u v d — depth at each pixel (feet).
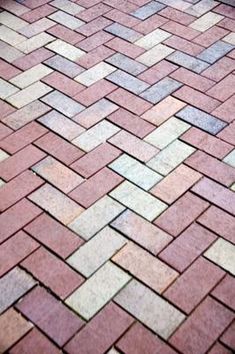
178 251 7.18
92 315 6.52
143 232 7.41
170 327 6.39
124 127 9.00
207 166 8.32
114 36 10.99
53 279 6.89
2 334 6.36
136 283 6.84
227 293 6.72
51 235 7.41
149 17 11.48
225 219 7.56
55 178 8.20
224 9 11.64
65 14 11.64
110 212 7.68
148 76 10.00
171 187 8.02
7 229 7.49
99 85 9.85
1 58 10.52
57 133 8.93
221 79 9.88
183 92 9.64
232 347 6.21
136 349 6.21
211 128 8.93
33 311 6.57
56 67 10.27
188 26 11.19
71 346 6.25
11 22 11.45
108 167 8.34
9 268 7.02
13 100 9.59
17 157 8.54
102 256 7.14
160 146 8.66
